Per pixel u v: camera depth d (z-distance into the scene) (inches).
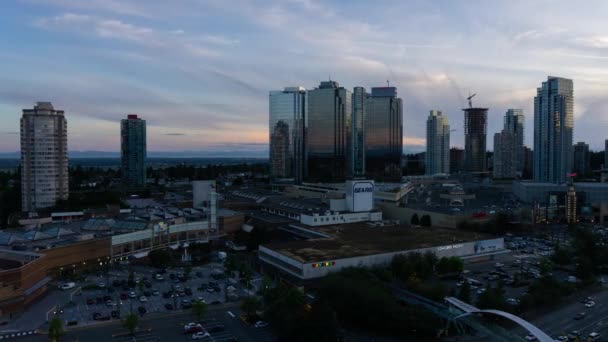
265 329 6845.5
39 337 6535.4
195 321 7145.7
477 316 6545.3
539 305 7509.8
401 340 6432.1
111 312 7504.9
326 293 7308.1
